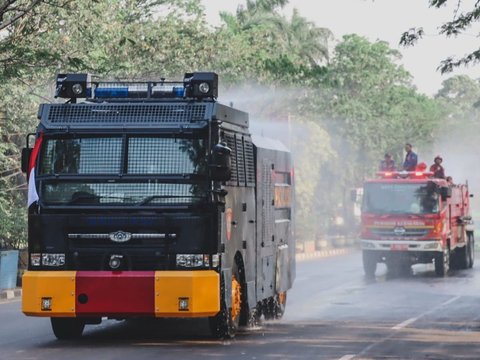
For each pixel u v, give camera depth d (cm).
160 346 1730
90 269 1723
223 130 1773
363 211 3841
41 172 1744
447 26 2536
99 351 1666
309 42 6556
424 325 2125
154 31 3712
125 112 1750
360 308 2520
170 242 1709
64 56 3061
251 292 1938
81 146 1741
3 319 2267
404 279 3634
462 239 4212
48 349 1700
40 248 1733
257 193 1994
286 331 1978
